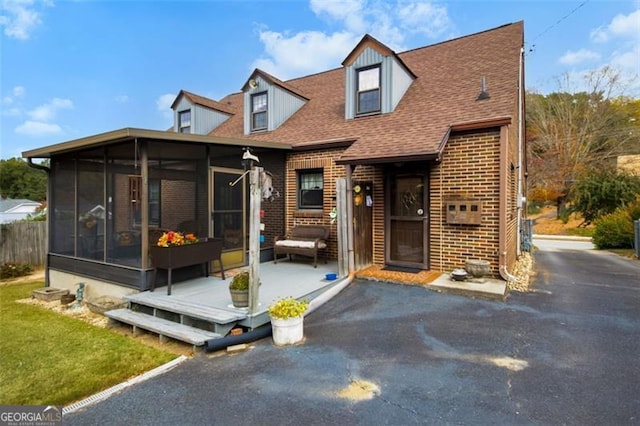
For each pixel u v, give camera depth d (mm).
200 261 6258
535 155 27469
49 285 8094
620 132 25484
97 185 6848
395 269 7391
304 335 4625
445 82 9055
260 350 4234
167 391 3363
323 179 8852
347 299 5945
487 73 8695
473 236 6730
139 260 6000
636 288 6594
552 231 22562
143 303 5363
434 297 5828
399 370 3602
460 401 3018
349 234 6887
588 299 5789
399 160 6234
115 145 6375
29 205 24953
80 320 5840
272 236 9289
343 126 9047
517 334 4367
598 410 2838
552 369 3510
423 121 7523
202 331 4609
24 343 4754
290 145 8781
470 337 4324
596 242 14766
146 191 5918
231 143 7039
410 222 7527
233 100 15562
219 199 7426
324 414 2900
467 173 6750
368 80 9164
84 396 3369
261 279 6703
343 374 3566
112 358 4230
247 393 3270
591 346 4008
